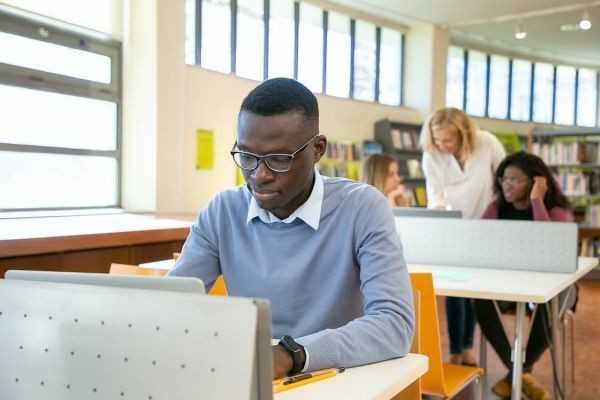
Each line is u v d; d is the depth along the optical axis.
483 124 8.80
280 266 1.27
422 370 1.10
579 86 10.03
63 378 0.80
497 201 3.15
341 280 1.24
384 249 1.20
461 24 7.42
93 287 0.79
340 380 0.99
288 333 1.26
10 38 3.65
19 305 0.84
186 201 4.82
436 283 2.27
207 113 4.98
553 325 2.67
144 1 4.32
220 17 5.48
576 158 7.18
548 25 7.52
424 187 7.32
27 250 2.57
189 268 1.35
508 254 2.72
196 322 0.71
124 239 3.03
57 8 3.92
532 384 2.82
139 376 0.74
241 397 0.68
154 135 4.34
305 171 1.15
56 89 3.93
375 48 7.32
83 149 4.15
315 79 6.60
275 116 1.09
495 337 2.68
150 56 4.32
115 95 4.37
